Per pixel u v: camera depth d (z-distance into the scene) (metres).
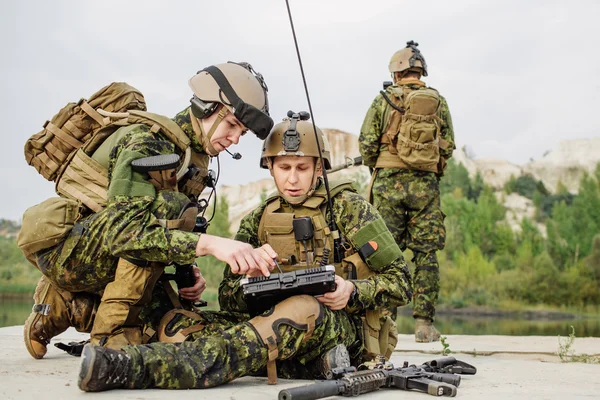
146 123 3.59
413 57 6.82
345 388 2.89
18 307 19.39
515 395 3.12
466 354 5.74
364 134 6.85
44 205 3.52
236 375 3.09
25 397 2.72
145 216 3.29
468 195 39.00
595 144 47.75
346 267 3.68
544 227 38.50
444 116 6.88
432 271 6.77
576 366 4.52
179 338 3.38
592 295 27.55
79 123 3.70
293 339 3.18
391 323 3.99
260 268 3.19
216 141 3.71
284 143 3.60
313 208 3.69
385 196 6.81
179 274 3.92
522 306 27.19
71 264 3.53
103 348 2.81
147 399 2.69
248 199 41.00
